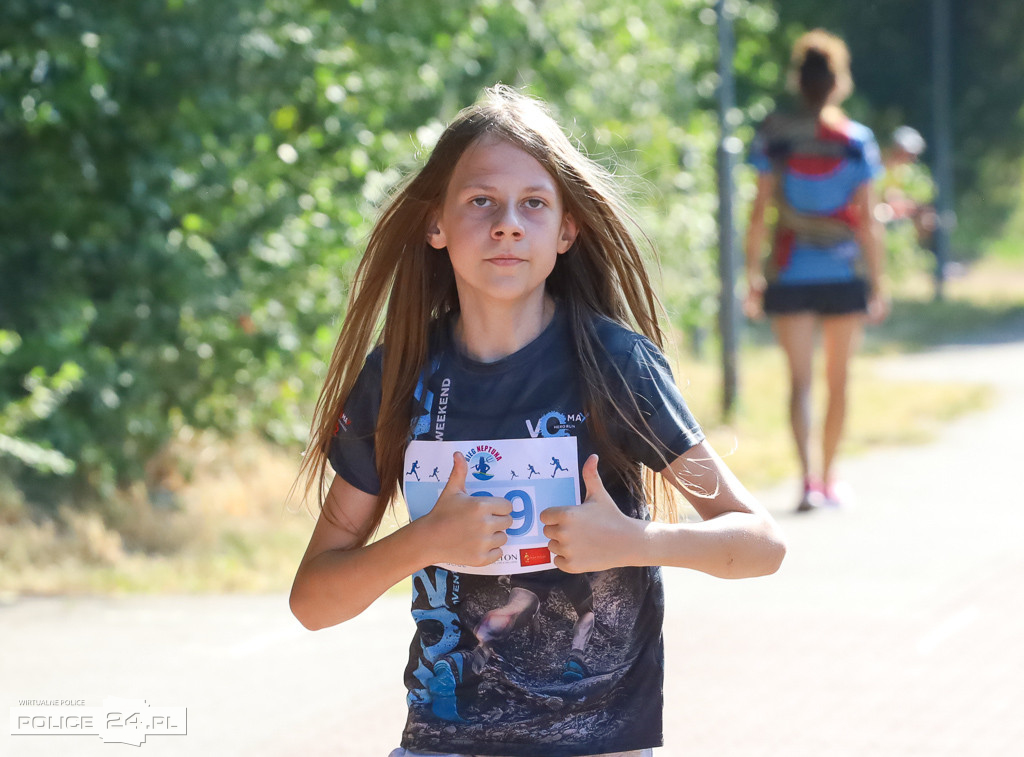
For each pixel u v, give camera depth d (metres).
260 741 12.51
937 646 15.09
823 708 13.20
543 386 7.12
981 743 12.20
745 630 15.87
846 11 92.31
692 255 37.91
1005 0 98.19
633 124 34.94
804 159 22.42
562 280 7.52
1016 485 24.53
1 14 21.23
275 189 24.14
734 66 47.50
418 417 7.25
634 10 35.59
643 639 7.17
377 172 24.97
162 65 22.56
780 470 26.23
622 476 7.13
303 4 25.48
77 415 22.45
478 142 7.14
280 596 18.09
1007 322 65.00
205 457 24.19
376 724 13.00
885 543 20.16
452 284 7.52
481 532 6.57
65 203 22.50
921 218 76.44
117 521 20.91
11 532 19.80
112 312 22.50
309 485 7.76
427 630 7.13
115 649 15.47
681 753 12.05
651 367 7.11
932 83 96.25
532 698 7.01
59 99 21.12
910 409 34.50
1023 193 130.50
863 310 22.61
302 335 24.25
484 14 29.33
